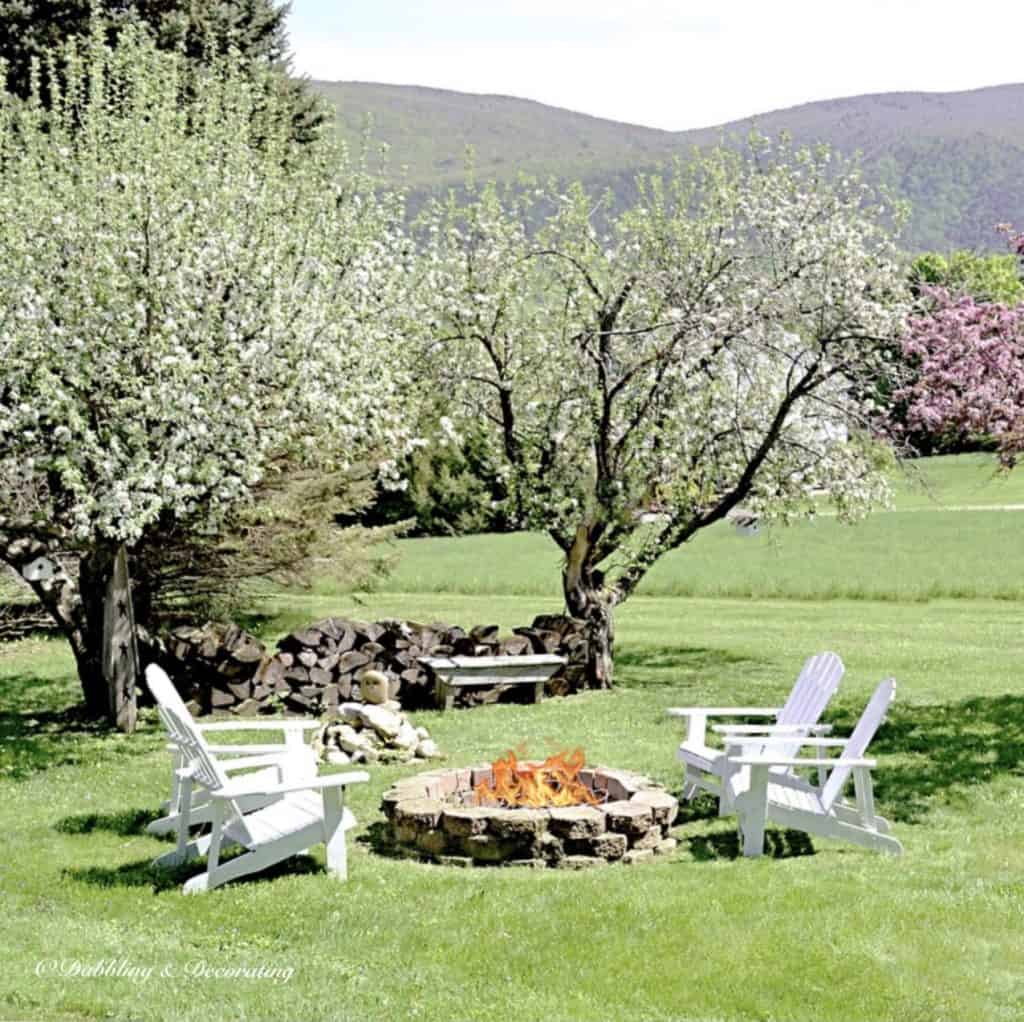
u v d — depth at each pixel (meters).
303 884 7.31
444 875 7.46
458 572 29.06
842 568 28.09
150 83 12.43
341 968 6.03
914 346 12.27
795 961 6.04
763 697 14.05
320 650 13.54
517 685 14.14
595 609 14.89
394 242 14.32
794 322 14.09
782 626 21.05
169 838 8.54
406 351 14.56
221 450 11.20
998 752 10.88
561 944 6.30
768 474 15.63
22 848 8.23
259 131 13.87
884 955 6.15
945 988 5.77
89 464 11.32
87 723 12.90
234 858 7.47
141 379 10.88
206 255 11.52
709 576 27.39
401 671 13.76
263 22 27.83
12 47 22.53
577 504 14.82
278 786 7.23
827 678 9.03
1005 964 6.07
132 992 5.73
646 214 15.12
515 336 15.50
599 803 8.38
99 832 8.67
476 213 15.41
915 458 14.67
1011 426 11.54
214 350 11.59
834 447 15.88
